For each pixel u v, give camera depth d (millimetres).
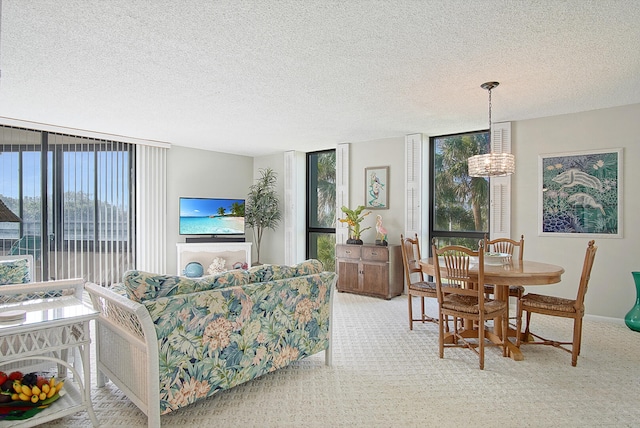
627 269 4137
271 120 4781
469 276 3162
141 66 3010
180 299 2193
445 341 3580
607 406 2424
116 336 2488
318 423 2244
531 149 4715
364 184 6191
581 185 4391
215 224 6719
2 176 4758
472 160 3682
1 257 3600
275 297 2705
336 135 5754
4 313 2174
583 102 4047
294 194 7070
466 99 3920
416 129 5332
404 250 4008
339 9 2178
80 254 5359
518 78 3311
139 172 5973
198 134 5617
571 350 3381
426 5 2143
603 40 2584
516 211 4820
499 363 3119
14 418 2043
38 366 2699
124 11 2188
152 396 2084
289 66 3020
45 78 3262
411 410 2389
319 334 3029
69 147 5297
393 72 3158
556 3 2125
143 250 5977
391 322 4301
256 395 2590
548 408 2402
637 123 4086
